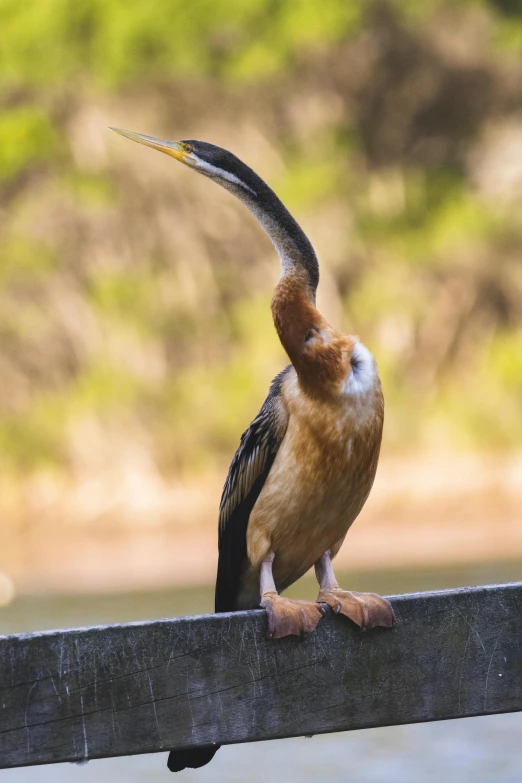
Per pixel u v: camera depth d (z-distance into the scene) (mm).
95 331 34438
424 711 3385
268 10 34844
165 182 35094
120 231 35094
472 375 37406
